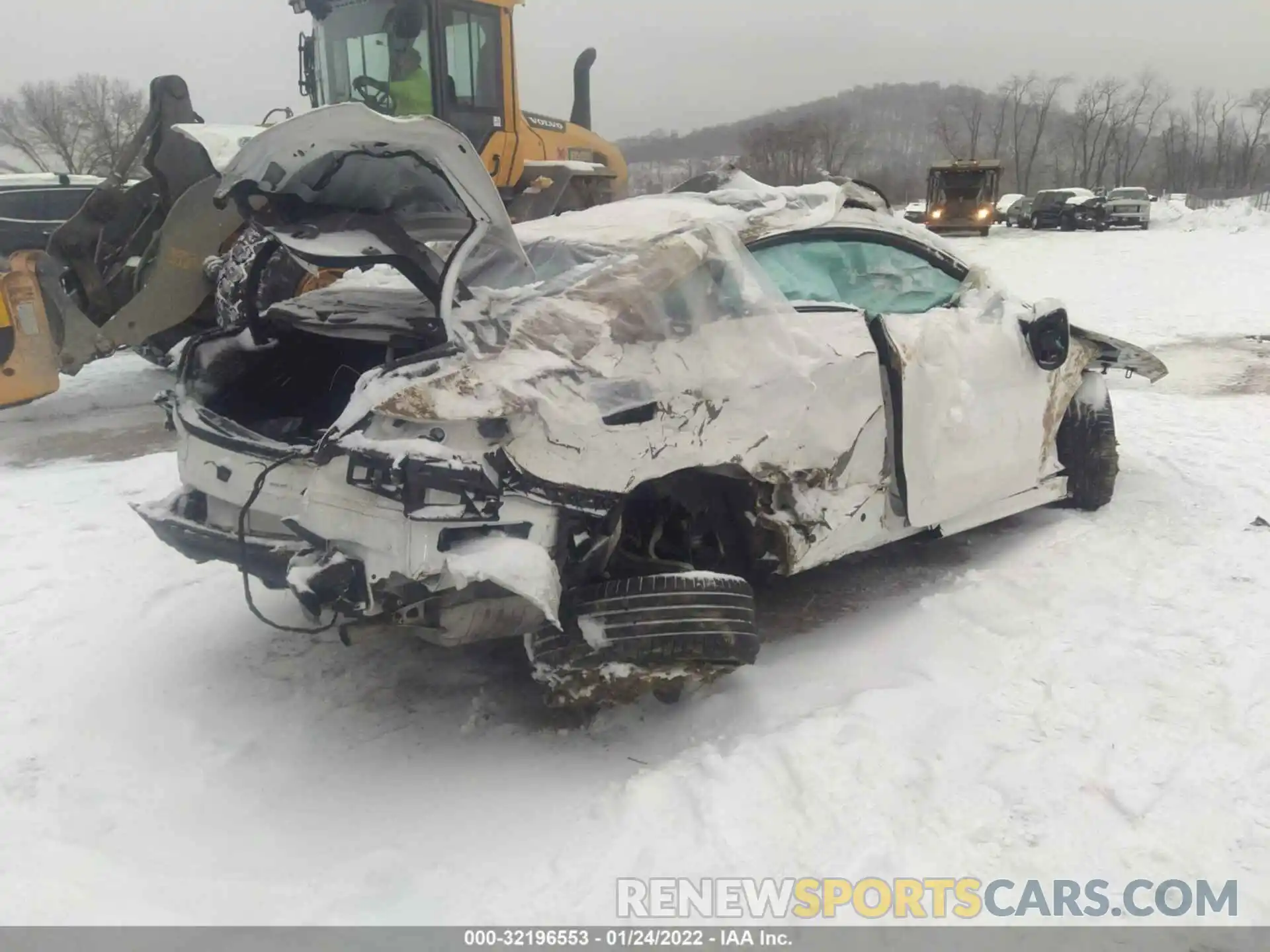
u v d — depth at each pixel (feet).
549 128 35.78
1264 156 252.21
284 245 10.61
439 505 9.61
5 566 16.98
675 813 9.86
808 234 13.76
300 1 30.60
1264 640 12.70
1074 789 9.98
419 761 11.31
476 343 10.18
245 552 11.23
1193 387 29.81
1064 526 17.08
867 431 13.07
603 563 10.76
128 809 10.57
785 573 12.51
